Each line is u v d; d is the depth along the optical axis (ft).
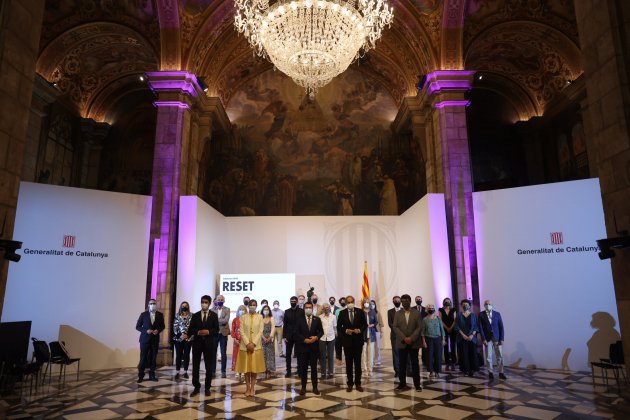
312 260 45.14
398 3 42.50
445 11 40.50
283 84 58.39
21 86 17.33
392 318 28.32
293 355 38.83
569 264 29.50
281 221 45.65
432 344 27.71
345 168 56.90
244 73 55.83
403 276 44.24
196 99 43.62
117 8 41.81
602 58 17.04
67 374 29.07
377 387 24.21
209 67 46.62
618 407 18.02
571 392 22.26
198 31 41.50
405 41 46.01
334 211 55.88
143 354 26.66
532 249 30.63
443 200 36.11
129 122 58.29
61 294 29.89
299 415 18.44
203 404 20.57
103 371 30.19
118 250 32.53
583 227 29.45
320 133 57.72
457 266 37.17
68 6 41.81
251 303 23.13
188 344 28.94
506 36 45.83
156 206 37.86
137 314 32.50
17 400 21.57
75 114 52.54
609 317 27.99
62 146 50.16
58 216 30.53
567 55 44.86
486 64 51.96
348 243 45.65
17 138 17.07
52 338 29.25
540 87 51.93
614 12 16.55
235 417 18.26
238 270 44.47
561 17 42.45
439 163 41.78
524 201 31.42
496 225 32.04
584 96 42.60
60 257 30.19
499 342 26.71
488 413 18.38
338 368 31.42
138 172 57.21
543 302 29.78
